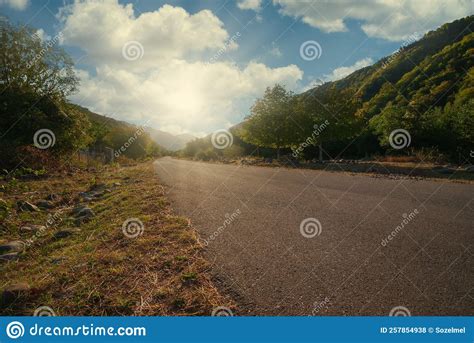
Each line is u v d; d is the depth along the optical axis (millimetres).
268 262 4078
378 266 3891
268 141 32875
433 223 5758
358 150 35906
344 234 5188
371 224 5762
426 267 3844
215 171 18969
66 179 14477
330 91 31484
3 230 6410
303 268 3869
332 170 18938
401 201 7855
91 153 29969
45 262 4543
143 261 4211
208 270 3887
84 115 23344
